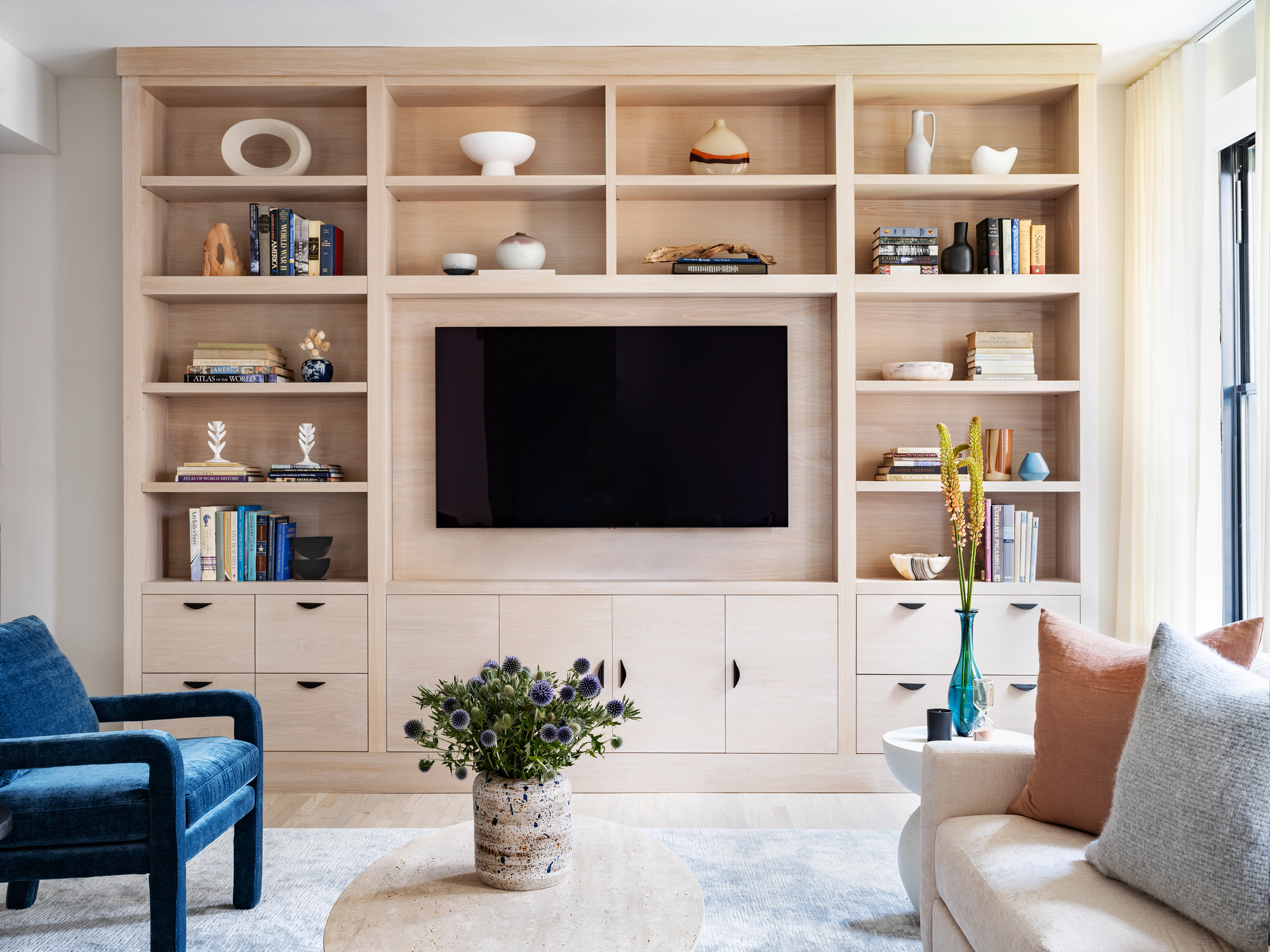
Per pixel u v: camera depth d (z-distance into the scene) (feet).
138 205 10.93
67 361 11.59
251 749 7.70
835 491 10.96
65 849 6.32
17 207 11.56
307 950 6.96
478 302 11.53
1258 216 10.09
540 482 11.35
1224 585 10.55
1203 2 9.69
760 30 10.43
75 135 11.58
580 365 11.34
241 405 11.73
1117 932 4.55
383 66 10.85
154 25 10.23
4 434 11.58
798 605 10.71
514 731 5.56
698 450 11.34
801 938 7.10
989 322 11.68
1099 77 11.48
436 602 10.78
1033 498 11.63
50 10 9.84
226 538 10.96
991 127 11.72
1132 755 5.11
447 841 6.18
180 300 11.41
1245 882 4.38
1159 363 10.78
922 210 11.68
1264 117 8.68
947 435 8.28
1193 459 10.18
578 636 10.74
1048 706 6.08
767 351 11.33
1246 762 4.56
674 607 10.73
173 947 6.36
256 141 11.74
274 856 8.81
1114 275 11.71
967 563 11.41
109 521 11.59
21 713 6.88
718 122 11.18
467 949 4.65
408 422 11.53
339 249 11.32
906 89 11.12
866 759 10.69
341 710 10.78
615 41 10.68
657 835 9.30
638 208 11.68
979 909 5.22
